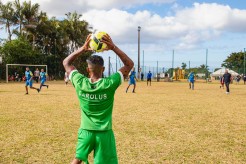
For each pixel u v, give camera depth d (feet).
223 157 19.06
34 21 171.94
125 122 30.86
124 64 11.61
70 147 20.85
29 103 47.44
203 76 223.71
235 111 40.88
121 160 18.16
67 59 11.85
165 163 17.72
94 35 11.27
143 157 18.83
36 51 174.60
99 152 11.21
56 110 39.34
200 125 29.73
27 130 26.27
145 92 77.66
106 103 11.21
